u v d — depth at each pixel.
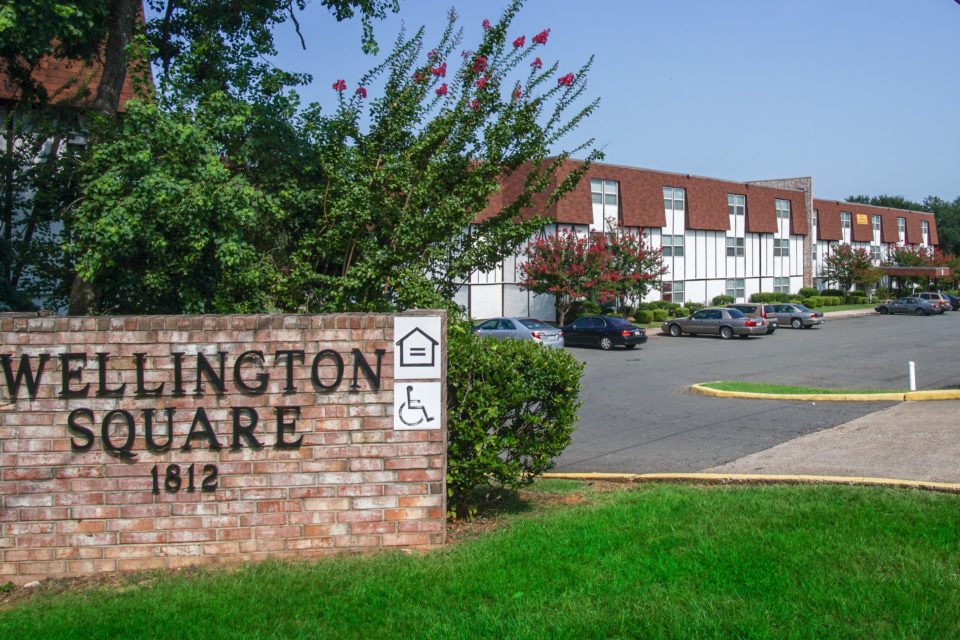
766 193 60.28
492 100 10.16
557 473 10.06
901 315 56.47
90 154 9.37
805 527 6.73
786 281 63.31
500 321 31.08
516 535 6.87
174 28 11.77
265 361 6.45
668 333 40.75
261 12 11.73
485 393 7.24
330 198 10.06
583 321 33.62
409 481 6.57
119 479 6.33
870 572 5.64
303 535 6.48
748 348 32.72
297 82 11.03
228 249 8.16
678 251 52.72
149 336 6.36
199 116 9.02
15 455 6.25
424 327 6.56
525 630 4.85
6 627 5.12
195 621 5.13
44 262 10.37
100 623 5.13
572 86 10.37
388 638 4.85
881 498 7.62
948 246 107.00
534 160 10.53
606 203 46.84
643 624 4.91
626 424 14.02
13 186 10.49
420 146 9.80
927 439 11.03
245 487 6.44
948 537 6.33
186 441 6.38
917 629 4.76
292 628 5.01
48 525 6.27
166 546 6.37
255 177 10.26
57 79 13.54
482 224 10.67
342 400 6.52
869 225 74.94
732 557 6.00
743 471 9.74
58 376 6.28
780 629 4.79
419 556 6.38
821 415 13.99
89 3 9.37
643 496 8.31
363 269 9.50
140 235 8.12
